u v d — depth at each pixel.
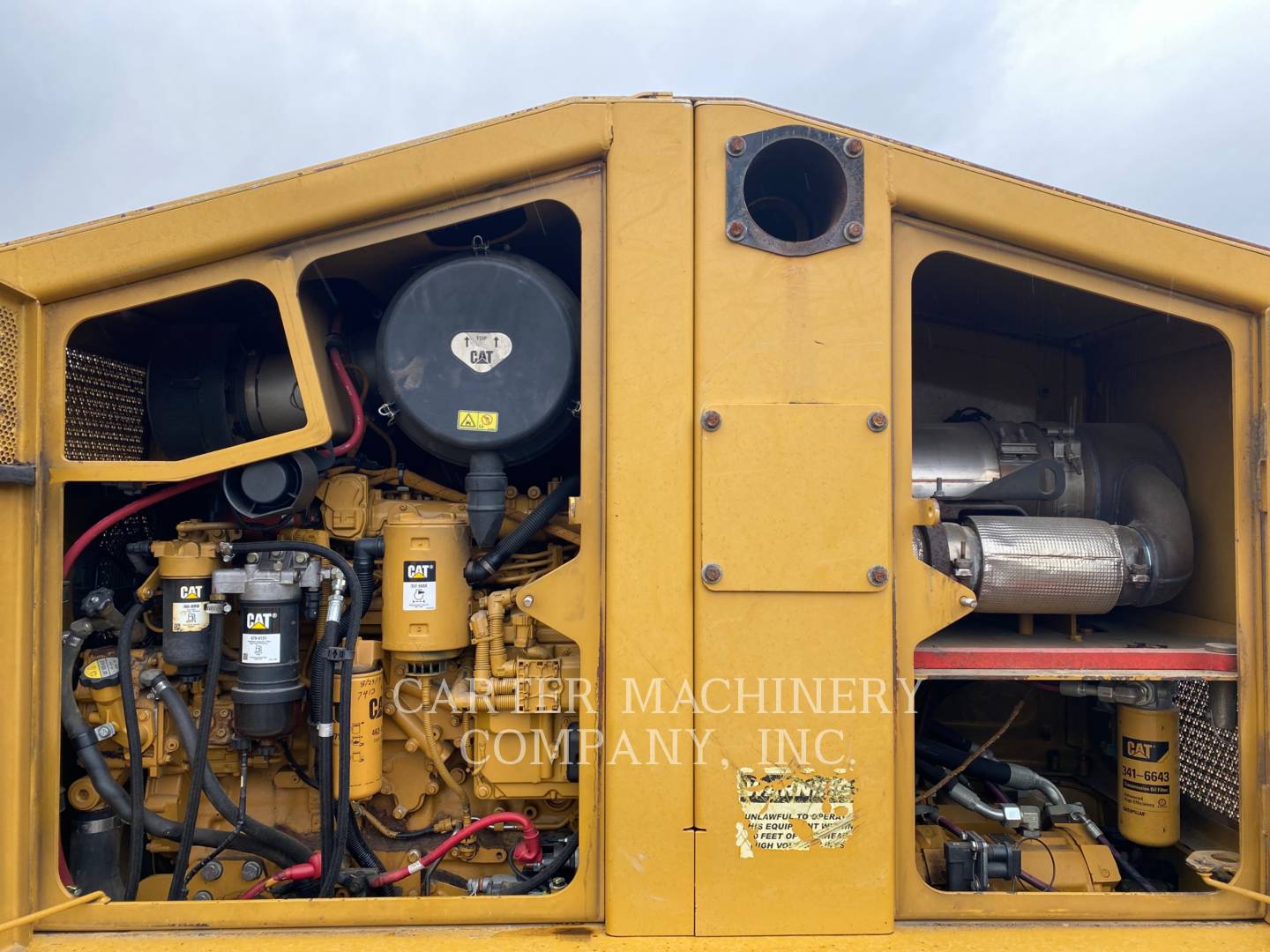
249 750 1.84
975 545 1.74
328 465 1.80
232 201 1.50
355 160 1.50
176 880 1.58
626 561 1.48
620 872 1.47
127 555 2.11
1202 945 1.48
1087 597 1.75
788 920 1.47
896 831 1.53
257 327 2.02
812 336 1.50
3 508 1.49
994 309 2.33
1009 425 2.10
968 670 1.63
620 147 1.50
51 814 1.54
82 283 1.51
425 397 1.62
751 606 1.48
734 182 1.50
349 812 1.68
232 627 1.89
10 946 1.46
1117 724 2.15
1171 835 1.88
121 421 2.02
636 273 1.49
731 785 1.47
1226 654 1.63
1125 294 1.61
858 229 1.50
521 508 1.89
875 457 1.49
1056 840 1.95
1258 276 1.58
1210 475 1.95
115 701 1.73
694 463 1.49
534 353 1.62
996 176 1.54
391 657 1.81
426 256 1.77
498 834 1.89
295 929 1.51
